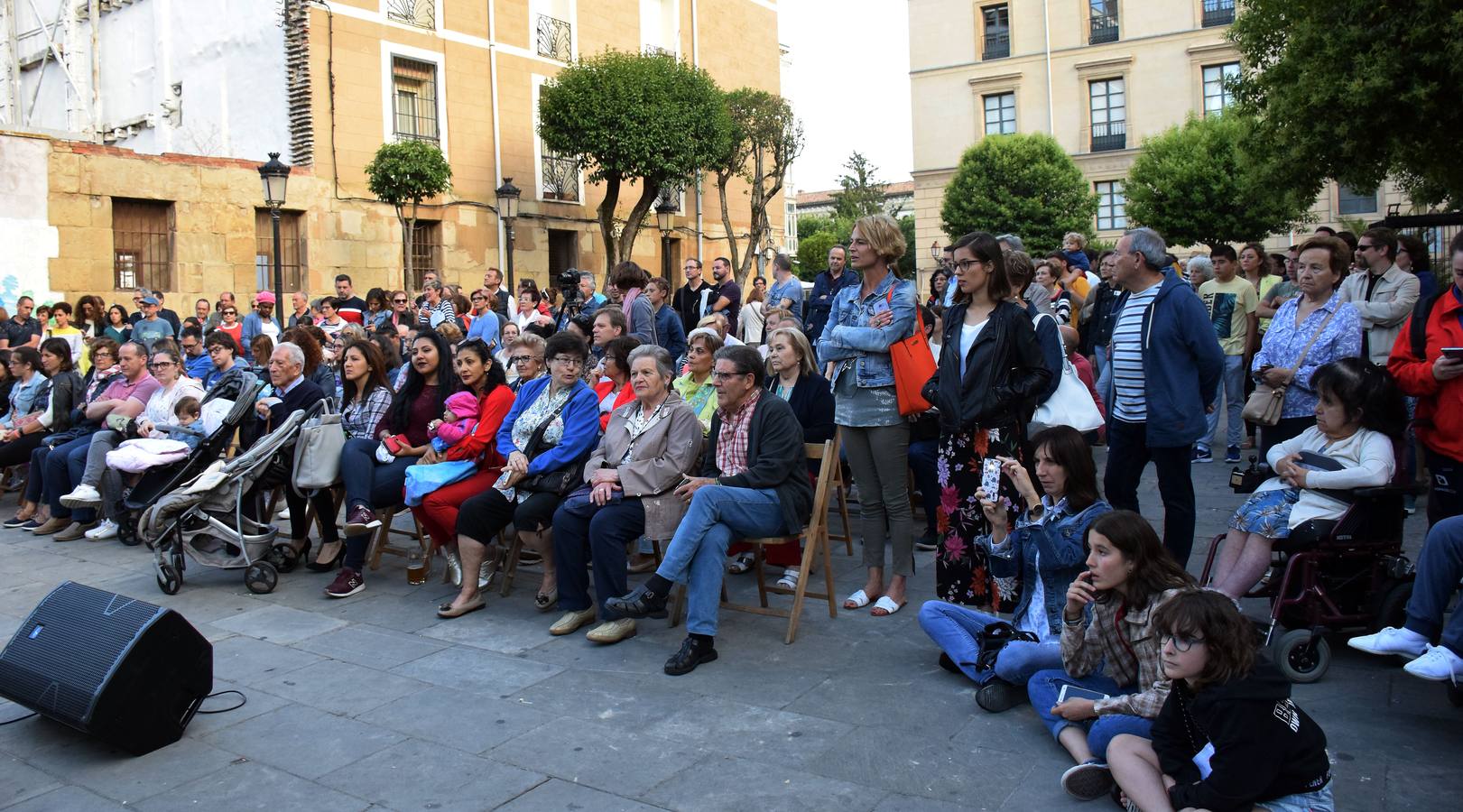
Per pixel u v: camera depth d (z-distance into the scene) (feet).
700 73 74.59
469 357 20.24
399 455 20.80
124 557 24.18
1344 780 11.18
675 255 90.33
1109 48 109.19
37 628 13.75
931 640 16.44
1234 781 9.16
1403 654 12.69
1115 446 17.66
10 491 33.76
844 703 13.97
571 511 17.49
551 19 77.51
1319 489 14.20
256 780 12.32
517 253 75.41
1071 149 111.65
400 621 18.54
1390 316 20.65
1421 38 34.22
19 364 29.89
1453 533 12.35
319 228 63.05
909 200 257.34
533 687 15.05
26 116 81.05
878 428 17.52
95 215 53.72
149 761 12.98
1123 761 10.37
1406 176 44.91
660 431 17.46
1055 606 13.94
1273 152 42.01
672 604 18.22
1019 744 12.52
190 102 69.26
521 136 75.51
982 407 16.06
